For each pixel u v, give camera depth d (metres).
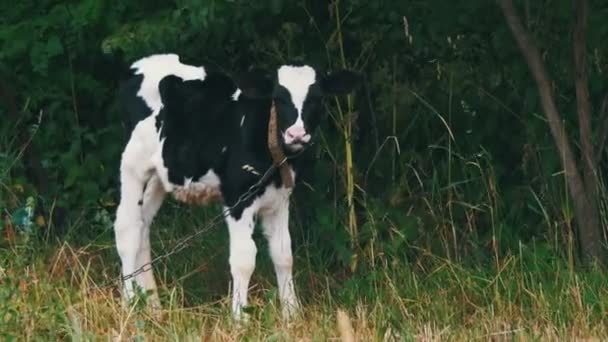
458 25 11.64
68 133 12.47
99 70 12.50
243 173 10.22
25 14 11.99
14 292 9.25
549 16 11.52
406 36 11.55
